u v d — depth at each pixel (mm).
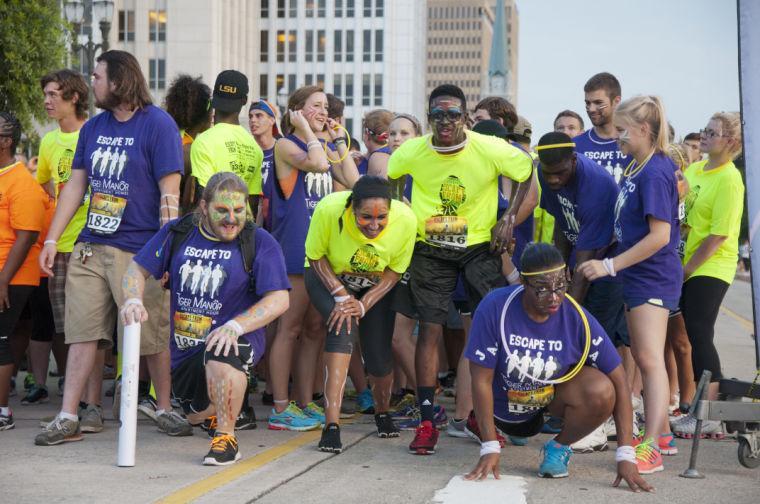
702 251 6547
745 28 5402
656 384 5262
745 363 11391
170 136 5895
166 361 6023
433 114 5656
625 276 5406
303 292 6328
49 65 23844
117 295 5770
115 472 4812
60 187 7035
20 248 6211
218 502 4203
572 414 4840
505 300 4766
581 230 5879
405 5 88500
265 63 88875
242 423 6246
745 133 5465
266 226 6820
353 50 88375
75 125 7051
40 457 5168
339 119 7855
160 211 5867
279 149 6438
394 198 6062
